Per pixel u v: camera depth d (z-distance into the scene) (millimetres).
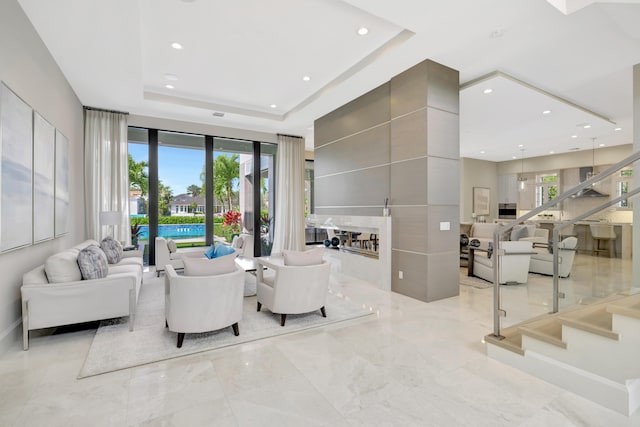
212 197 7055
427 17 3061
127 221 5859
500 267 2748
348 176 5602
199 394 2039
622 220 3180
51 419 1787
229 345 2766
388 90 4672
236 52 4020
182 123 6570
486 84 4504
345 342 2846
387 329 3152
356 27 3477
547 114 5859
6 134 2475
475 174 10812
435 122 4066
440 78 4102
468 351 2674
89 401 1954
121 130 5848
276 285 3234
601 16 3039
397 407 1914
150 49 3924
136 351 2627
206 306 2752
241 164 7516
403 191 4391
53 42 3365
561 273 2963
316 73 4668
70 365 2404
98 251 3295
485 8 2918
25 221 2828
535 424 1762
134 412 1856
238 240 6211
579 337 2119
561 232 2979
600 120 6188
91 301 2863
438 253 4125
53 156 3613
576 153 9438
